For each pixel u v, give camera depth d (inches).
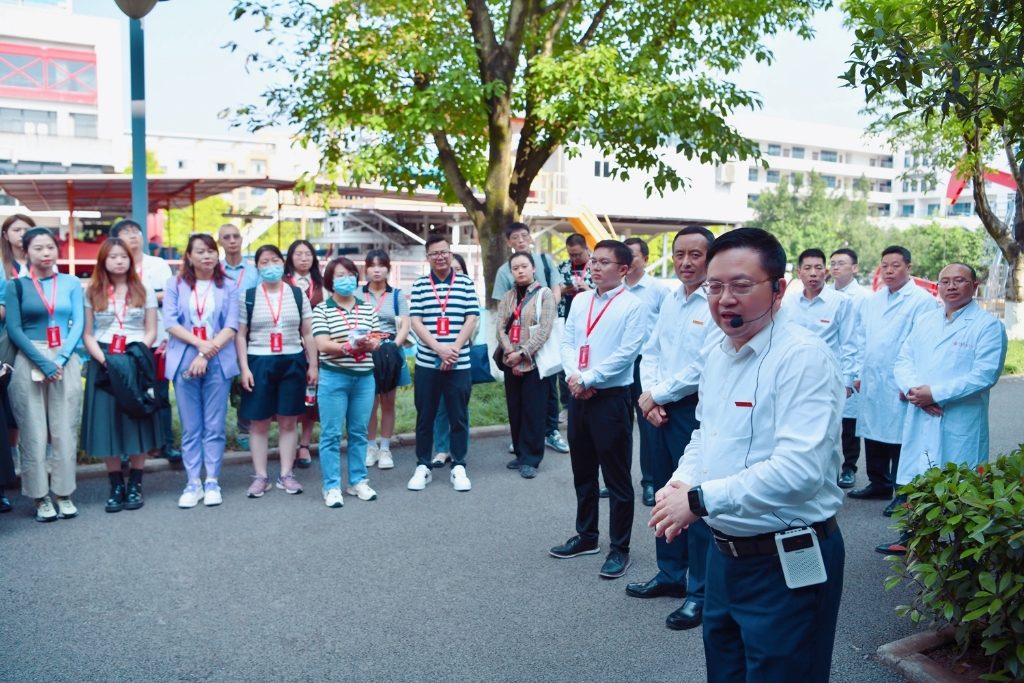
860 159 2770.7
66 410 227.9
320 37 414.6
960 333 203.6
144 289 241.3
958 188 711.7
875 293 267.3
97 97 1411.2
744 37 450.9
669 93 406.3
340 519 232.7
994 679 137.5
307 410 281.1
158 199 706.2
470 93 377.7
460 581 188.9
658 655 154.3
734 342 99.5
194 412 244.4
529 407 277.3
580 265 340.5
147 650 153.8
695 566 166.1
